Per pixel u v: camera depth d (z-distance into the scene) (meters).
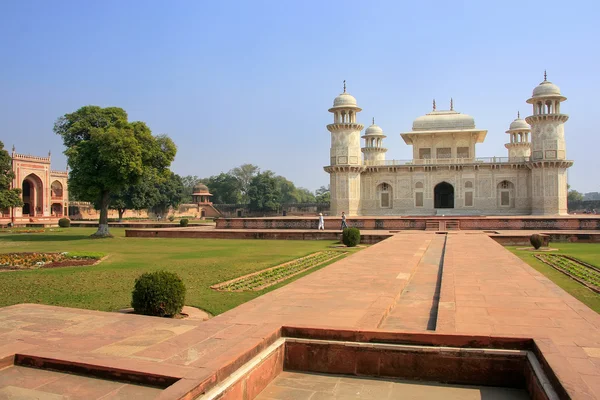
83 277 9.93
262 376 4.07
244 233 22.12
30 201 44.97
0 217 40.88
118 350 4.12
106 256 13.77
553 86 34.44
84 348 4.20
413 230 23.16
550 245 17.31
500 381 4.13
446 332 4.41
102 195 23.69
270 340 4.43
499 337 4.23
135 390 3.41
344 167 36.47
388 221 24.67
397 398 3.88
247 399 3.78
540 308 5.79
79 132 23.92
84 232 28.23
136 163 22.25
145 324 5.11
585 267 11.23
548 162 34.03
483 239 16.50
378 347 4.35
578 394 3.02
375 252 12.30
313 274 8.57
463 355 4.19
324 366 4.47
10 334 4.75
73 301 7.53
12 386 3.51
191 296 7.97
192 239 21.83
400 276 8.34
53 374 3.75
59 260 12.63
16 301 7.51
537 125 34.94
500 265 9.68
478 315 5.42
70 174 23.00
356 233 17.23
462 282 7.64
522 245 17.50
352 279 8.01
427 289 7.71
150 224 34.59
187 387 3.19
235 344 4.14
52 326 5.07
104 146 21.70
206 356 3.83
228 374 3.64
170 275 6.48
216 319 5.19
